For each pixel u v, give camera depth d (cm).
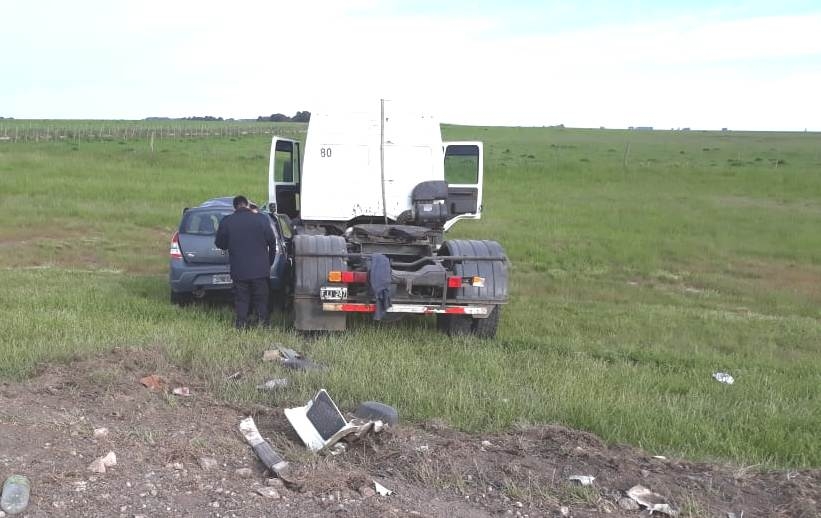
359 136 916
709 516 397
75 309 864
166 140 5009
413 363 679
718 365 799
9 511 354
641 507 407
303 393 570
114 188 2306
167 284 1120
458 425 522
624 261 1562
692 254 1666
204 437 459
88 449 422
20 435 428
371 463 450
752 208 2392
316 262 797
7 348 630
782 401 650
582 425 539
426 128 926
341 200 918
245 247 821
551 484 429
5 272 1170
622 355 816
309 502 391
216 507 379
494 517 394
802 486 436
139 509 370
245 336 760
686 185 3005
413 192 921
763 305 1241
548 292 1250
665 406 595
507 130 8819
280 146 1020
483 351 765
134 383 553
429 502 405
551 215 2148
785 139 7638
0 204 1944
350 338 782
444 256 834
